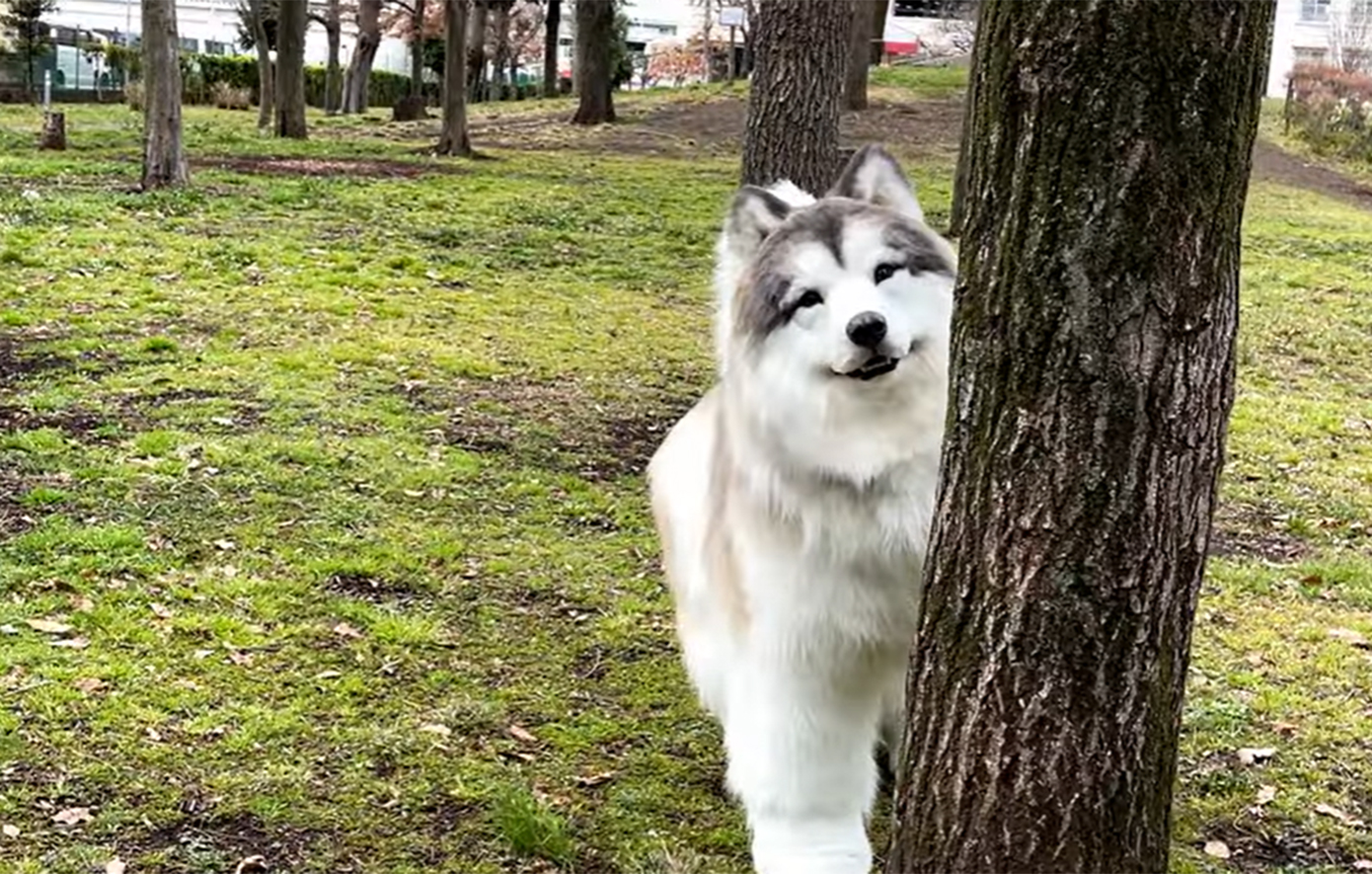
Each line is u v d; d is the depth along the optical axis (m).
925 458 2.83
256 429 6.16
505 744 3.72
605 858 3.27
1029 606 2.28
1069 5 2.14
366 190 14.12
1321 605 5.01
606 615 4.59
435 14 34.50
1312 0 34.78
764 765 3.00
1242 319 10.32
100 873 3.06
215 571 4.65
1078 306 2.19
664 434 6.80
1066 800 2.31
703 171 18.42
